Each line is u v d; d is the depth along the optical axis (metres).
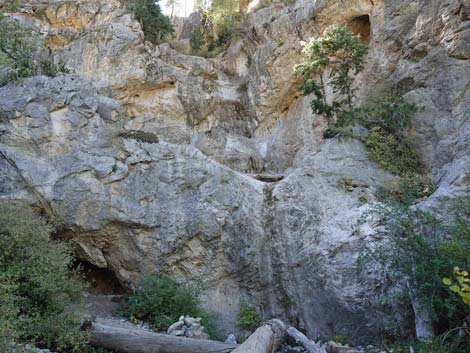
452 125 10.92
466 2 11.52
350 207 10.59
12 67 13.26
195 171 11.22
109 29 18.38
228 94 19.95
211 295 10.32
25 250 7.16
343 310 8.84
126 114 17.72
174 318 9.10
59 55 18.11
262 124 18.86
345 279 9.00
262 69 18.72
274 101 18.50
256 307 10.27
